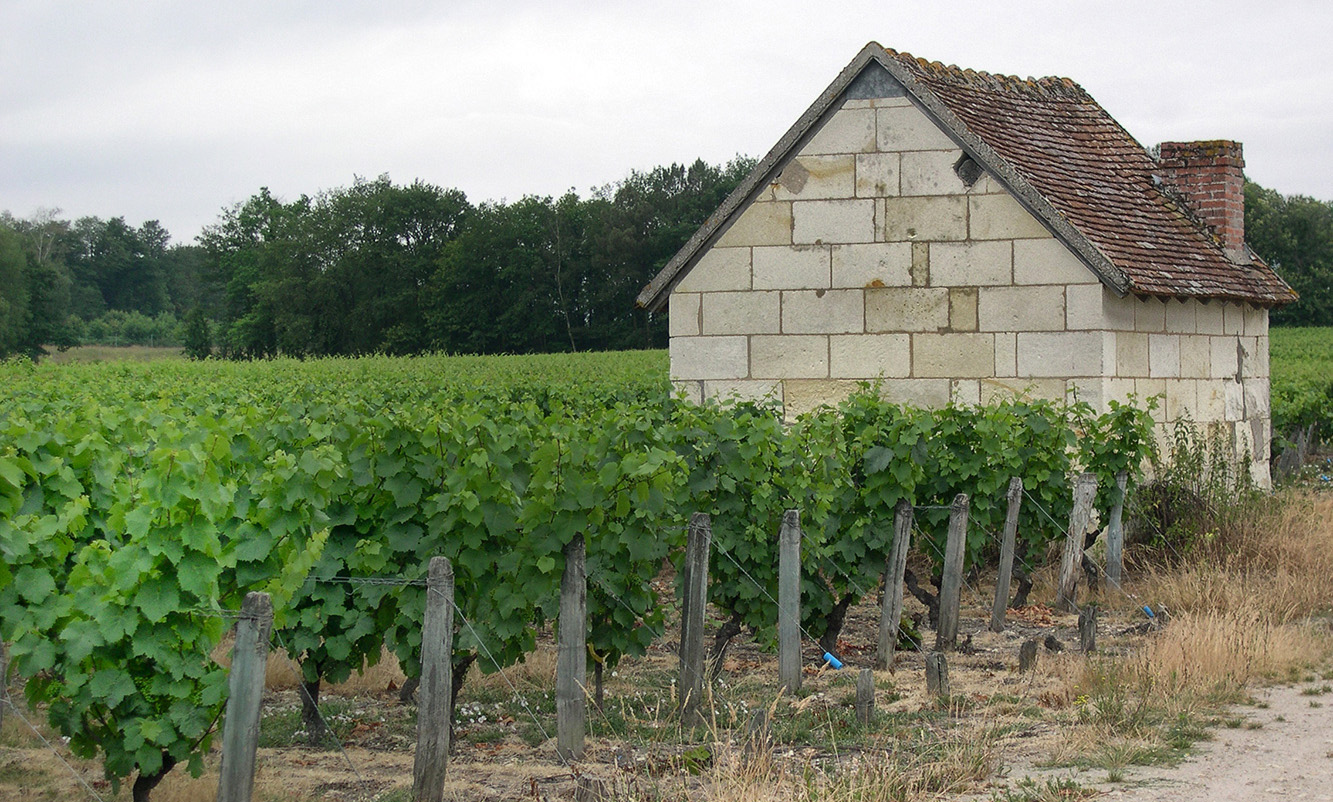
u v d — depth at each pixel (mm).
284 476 7363
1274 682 8930
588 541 8500
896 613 10219
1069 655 9969
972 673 9883
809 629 10719
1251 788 6398
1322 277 87062
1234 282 16578
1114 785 6480
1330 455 28781
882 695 9094
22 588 6215
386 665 10297
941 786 6500
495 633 8242
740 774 6387
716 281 16016
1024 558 13445
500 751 7930
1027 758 7156
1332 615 11375
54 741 8102
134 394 19938
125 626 6039
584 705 8078
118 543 7750
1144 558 14328
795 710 8516
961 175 15070
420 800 6457
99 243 159875
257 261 97250
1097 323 14477
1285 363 44281
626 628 8805
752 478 10078
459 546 8266
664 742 7875
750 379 15914
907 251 15281
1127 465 13555
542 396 21328
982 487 12594
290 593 6879
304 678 8398
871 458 11445
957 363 15109
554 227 86812
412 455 8367
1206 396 16812
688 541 8336
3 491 6297
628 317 87000
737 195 15781
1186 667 8859
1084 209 15422
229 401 19484
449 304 84125
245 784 5727
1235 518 14430
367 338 85812
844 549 10922
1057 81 18859
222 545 7098
